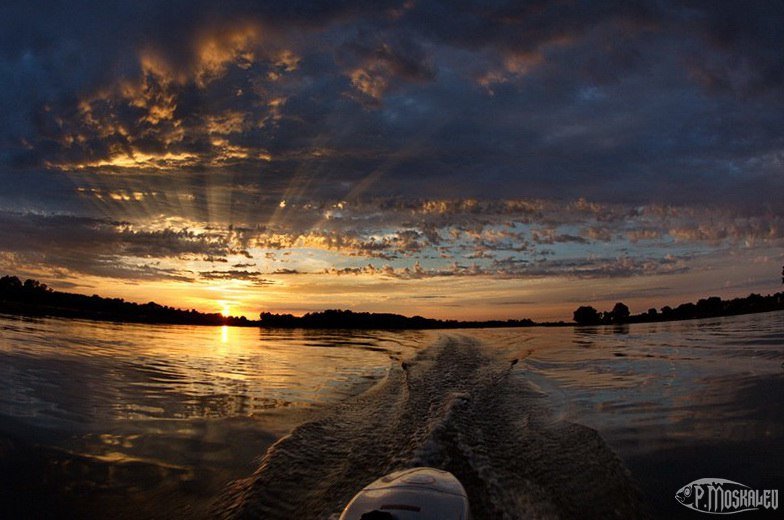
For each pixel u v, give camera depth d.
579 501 4.57
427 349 18.05
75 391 8.34
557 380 11.00
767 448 5.72
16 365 10.13
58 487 4.77
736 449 5.73
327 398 9.13
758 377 9.53
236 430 6.82
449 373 12.26
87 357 12.02
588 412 7.73
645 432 6.47
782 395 7.98
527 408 8.42
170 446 6.05
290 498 4.70
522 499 4.60
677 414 7.27
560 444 6.21
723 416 7.04
